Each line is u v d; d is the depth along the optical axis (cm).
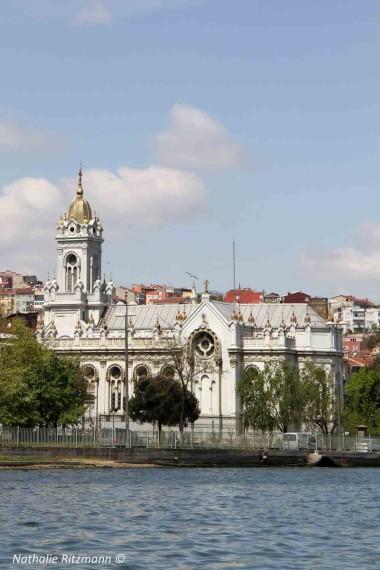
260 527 8900
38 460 15950
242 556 7425
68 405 19900
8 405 18300
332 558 7431
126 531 8444
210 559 7281
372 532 8738
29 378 19275
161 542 7944
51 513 9425
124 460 16638
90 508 9900
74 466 15850
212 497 11275
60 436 17450
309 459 18050
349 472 16212
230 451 17512
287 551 7681
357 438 19388
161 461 16850
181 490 11988
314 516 9756
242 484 13138
